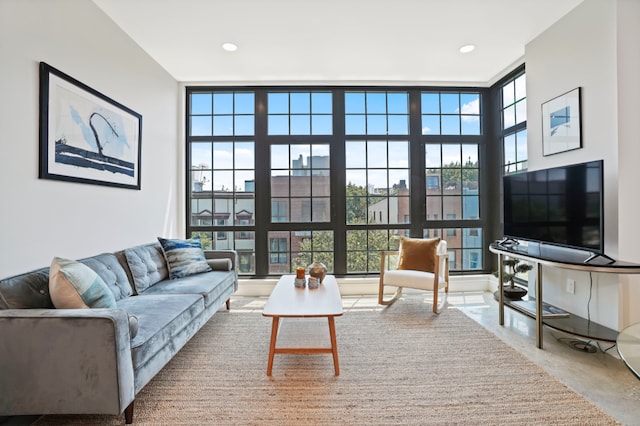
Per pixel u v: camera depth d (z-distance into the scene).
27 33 1.81
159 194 3.35
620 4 2.12
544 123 2.73
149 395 1.74
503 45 3.00
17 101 1.76
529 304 2.64
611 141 2.17
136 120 2.88
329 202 3.94
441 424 1.50
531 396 1.71
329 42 2.93
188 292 2.39
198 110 3.93
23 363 1.40
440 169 3.98
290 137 3.89
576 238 2.19
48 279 1.75
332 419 1.54
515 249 2.60
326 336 2.24
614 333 2.11
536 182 2.55
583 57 2.37
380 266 3.61
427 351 2.25
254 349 2.30
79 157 2.18
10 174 1.72
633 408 1.61
